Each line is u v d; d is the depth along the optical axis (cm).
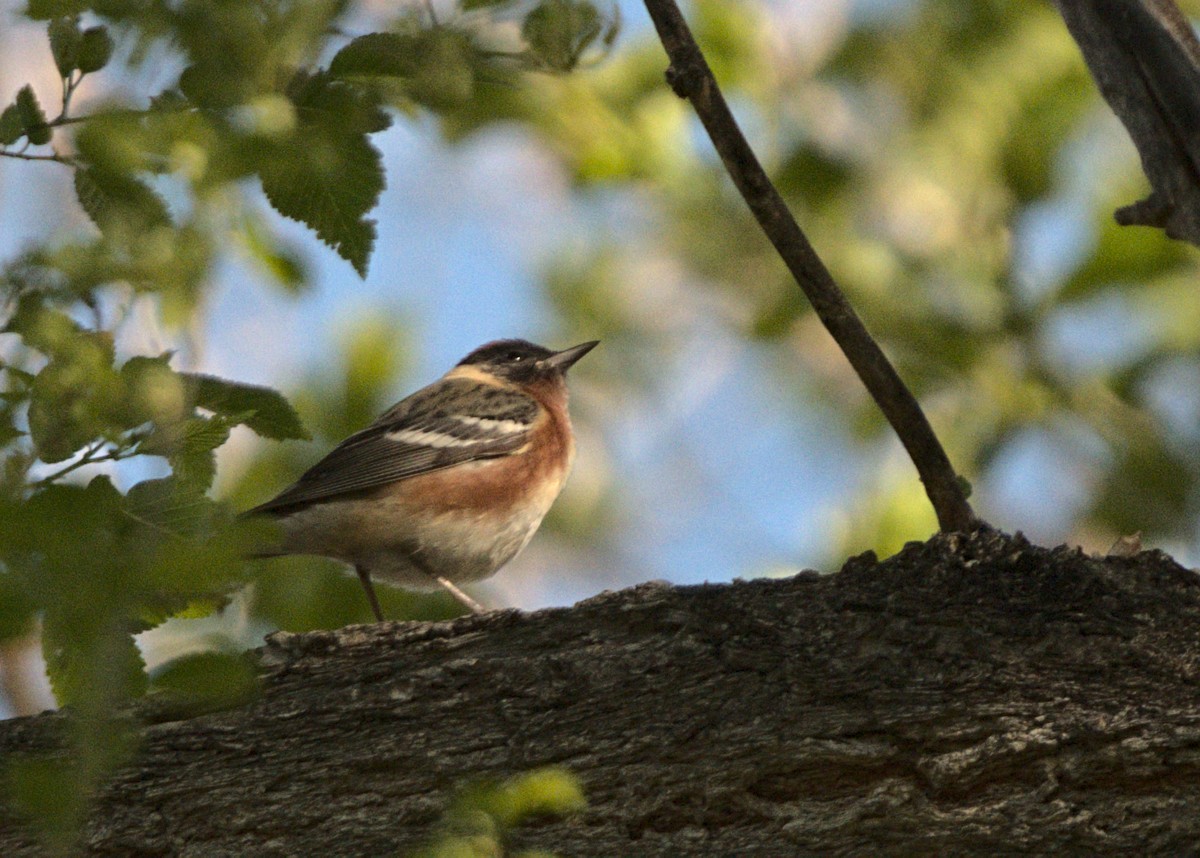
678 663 725
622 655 733
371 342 1565
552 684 728
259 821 701
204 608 670
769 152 1758
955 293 1641
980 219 1683
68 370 571
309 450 1534
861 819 676
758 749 693
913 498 1612
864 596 734
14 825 696
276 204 703
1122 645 701
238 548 451
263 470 1521
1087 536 1655
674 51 857
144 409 579
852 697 700
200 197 617
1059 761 673
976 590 729
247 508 1499
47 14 595
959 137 1712
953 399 1611
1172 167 731
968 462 1584
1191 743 666
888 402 888
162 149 599
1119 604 717
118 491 545
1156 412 1628
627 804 690
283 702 739
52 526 439
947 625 716
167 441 595
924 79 1720
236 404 745
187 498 555
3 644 445
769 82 1750
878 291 1634
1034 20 1689
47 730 723
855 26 1742
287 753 721
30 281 589
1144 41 733
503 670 737
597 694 722
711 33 1711
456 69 673
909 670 703
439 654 753
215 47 602
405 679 740
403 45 668
